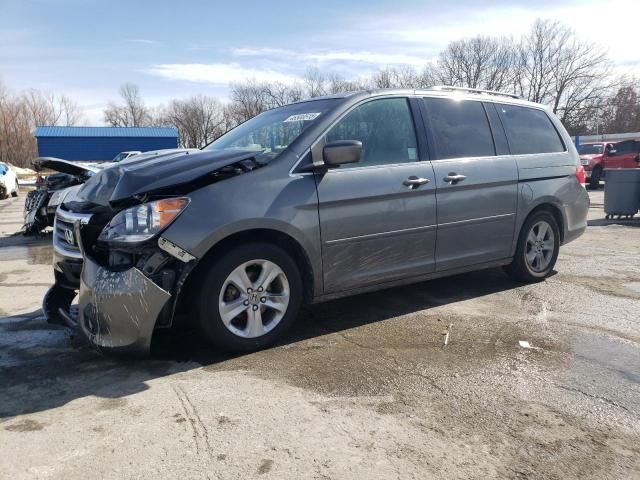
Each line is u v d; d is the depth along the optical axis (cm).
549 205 541
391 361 354
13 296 545
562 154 557
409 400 299
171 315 335
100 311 325
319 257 384
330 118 399
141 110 7575
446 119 466
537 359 355
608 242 807
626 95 5006
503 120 512
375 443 256
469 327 419
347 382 323
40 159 628
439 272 457
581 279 568
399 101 442
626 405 293
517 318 440
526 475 232
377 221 407
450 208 450
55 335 416
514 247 513
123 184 344
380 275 418
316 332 411
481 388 313
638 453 248
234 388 316
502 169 489
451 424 274
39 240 938
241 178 355
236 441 258
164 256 327
